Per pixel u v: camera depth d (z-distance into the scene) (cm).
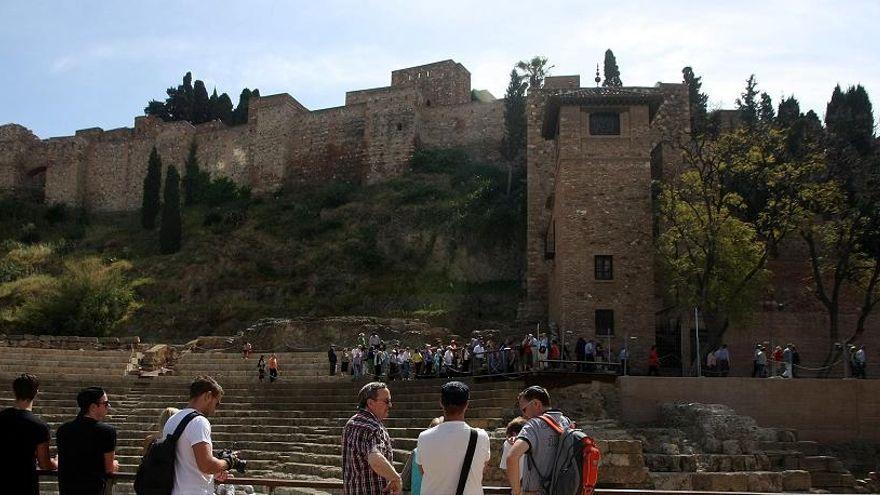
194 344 5122
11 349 4634
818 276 3969
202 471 902
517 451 873
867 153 5338
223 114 10012
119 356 4681
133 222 8044
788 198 3934
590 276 3875
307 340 4938
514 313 5228
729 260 3722
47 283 6200
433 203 6391
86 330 5497
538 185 5259
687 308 3828
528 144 5325
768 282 4231
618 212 3938
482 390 2967
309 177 7669
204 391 961
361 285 5828
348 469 917
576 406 2869
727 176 4181
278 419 3284
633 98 3994
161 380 4141
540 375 2906
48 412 3553
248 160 8012
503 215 5800
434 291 5644
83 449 1017
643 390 2864
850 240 3922
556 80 5406
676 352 4072
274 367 4116
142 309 5991
